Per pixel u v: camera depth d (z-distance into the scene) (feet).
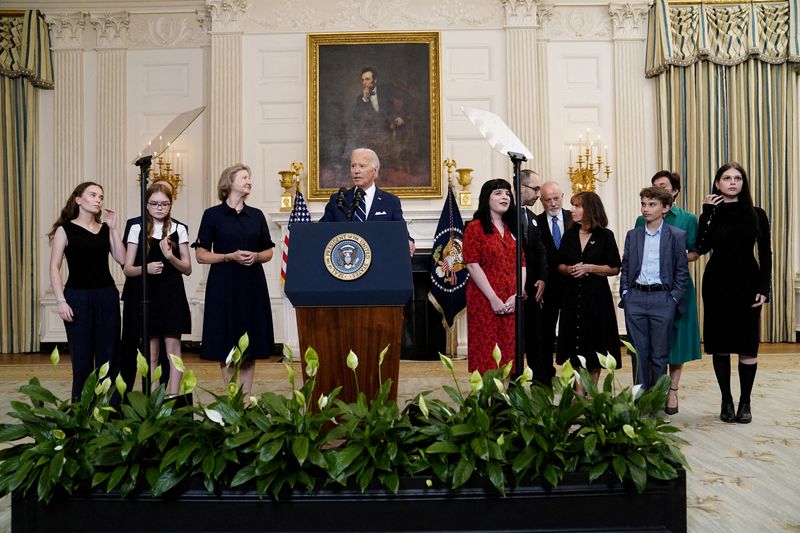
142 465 5.92
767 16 22.40
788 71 22.44
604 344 11.30
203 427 6.02
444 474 5.74
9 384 16.10
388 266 7.34
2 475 5.86
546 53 22.70
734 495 7.46
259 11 22.41
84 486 5.83
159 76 22.75
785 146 22.40
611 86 22.76
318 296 7.26
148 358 7.71
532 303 12.33
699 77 22.36
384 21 22.44
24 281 22.18
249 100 22.36
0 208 22.12
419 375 17.25
